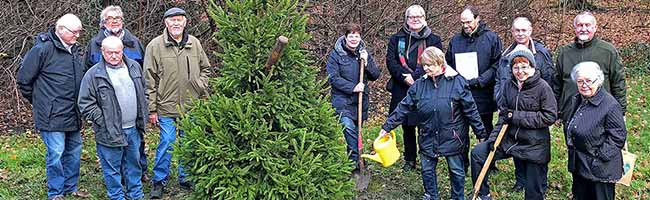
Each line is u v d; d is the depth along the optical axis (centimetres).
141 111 560
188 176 476
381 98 1119
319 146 472
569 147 481
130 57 602
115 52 530
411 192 615
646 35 1595
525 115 495
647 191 600
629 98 1096
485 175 537
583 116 463
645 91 1152
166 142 585
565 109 558
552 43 1370
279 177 454
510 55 512
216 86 475
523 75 489
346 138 612
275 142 455
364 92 625
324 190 465
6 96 1011
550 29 1342
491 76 596
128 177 578
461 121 538
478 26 599
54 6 1000
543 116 490
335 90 616
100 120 541
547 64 562
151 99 581
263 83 453
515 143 511
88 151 782
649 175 645
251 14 461
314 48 1084
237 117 459
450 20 1123
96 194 614
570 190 607
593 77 449
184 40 580
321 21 1091
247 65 454
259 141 458
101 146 549
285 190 451
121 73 546
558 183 622
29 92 554
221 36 470
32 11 984
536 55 561
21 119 981
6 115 994
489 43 597
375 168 685
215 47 1073
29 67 544
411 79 620
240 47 463
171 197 598
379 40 1105
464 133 542
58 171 580
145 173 643
